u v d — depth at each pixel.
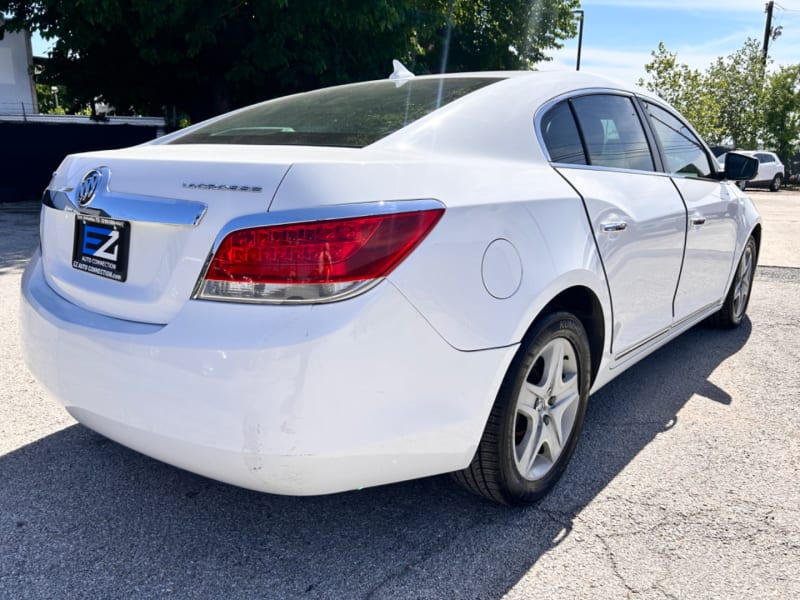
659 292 3.20
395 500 2.52
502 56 19.61
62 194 2.36
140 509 2.43
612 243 2.64
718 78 33.06
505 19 19.11
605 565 2.15
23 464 2.72
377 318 1.78
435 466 2.07
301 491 1.87
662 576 2.10
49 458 2.78
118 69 13.21
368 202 1.80
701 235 3.60
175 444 1.85
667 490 2.61
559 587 2.04
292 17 11.07
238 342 1.71
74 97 13.98
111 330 1.96
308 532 2.31
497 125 2.43
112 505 2.45
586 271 2.45
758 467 2.80
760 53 33.12
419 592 2.02
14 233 9.22
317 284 1.72
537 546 2.24
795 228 11.82
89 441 2.94
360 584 2.05
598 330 2.71
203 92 13.90
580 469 2.77
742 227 4.31
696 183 3.68
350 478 1.90
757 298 5.91
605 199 2.65
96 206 2.11
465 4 18.56
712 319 4.75
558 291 2.31
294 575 2.09
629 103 3.26
